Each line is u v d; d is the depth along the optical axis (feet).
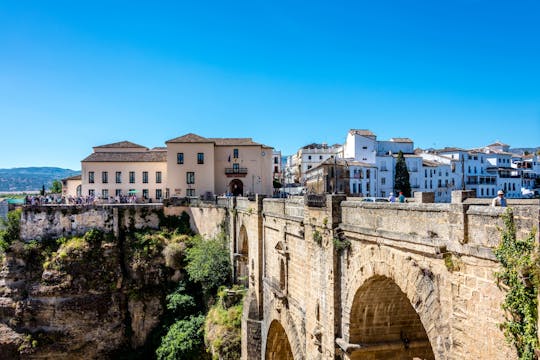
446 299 51.52
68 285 227.81
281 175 550.36
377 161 384.47
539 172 412.16
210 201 242.17
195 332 195.52
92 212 252.01
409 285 58.59
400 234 59.82
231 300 182.70
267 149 341.41
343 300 79.71
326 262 85.40
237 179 333.42
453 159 398.83
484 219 45.96
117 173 325.21
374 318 77.51
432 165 391.24
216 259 209.05
